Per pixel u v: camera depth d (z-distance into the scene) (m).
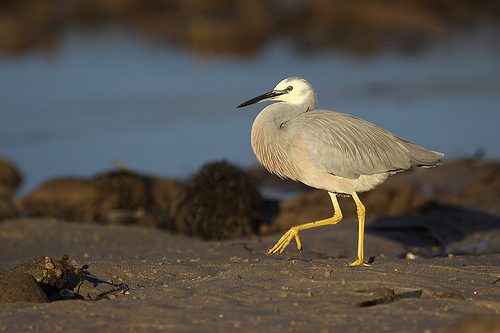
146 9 50.16
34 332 6.04
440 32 49.66
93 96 28.41
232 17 49.50
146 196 15.59
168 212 14.02
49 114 25.62
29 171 19.89
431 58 40.47
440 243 11.70
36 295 7.25
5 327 6.18
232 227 13.38
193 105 27.39
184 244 11.77
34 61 36.00
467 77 33.59
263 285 7.46
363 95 29.86
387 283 7.31
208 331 5.93
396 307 6.50
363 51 43.22
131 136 23.22
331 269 7.98
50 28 46.09
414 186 16.36
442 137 22.42
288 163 9.16
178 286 7.62
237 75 34.25
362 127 9.05
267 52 43.31
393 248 11.50
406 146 9.15
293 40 47.19
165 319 6.30
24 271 7.82
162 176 18.73
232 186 13.60
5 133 23.19
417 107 27.23
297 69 36.75
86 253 10.90
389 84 32.34
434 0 53.09
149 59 38.12
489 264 9.00
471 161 18.67
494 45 44.34
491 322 5.29
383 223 13.12
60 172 19.77
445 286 7.28
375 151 8.89
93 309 6.60
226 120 25.30
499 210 13.77
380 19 50.09
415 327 5.89
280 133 9.16
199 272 8.69
